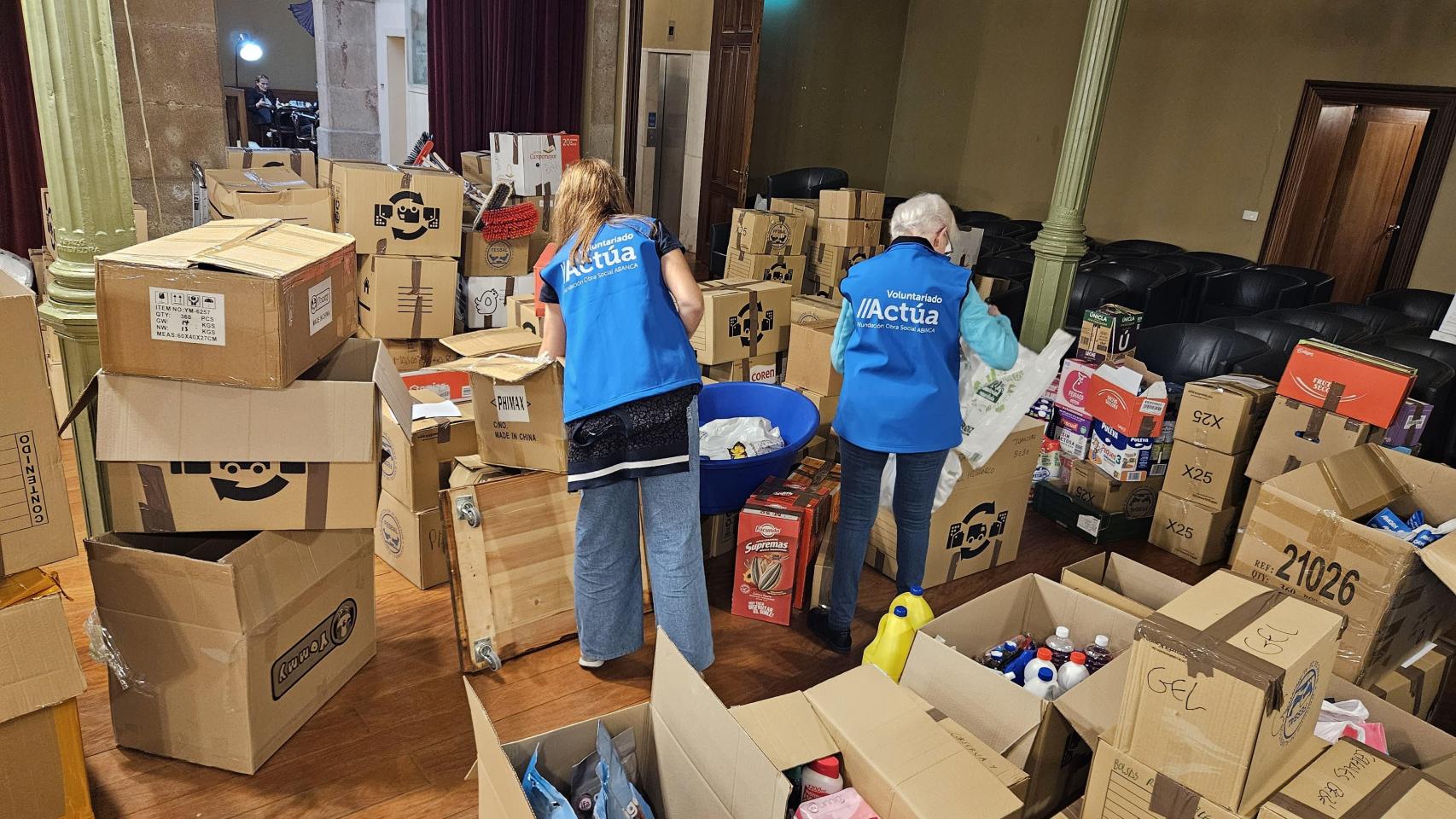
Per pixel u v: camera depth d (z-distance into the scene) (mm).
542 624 2457
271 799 1901
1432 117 6281
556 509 2469
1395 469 2566
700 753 1537
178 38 4066
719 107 7375
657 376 2059
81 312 2107
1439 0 6078
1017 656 2152
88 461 2223
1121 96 7902
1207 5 7230
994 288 4727
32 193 4816
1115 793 1524
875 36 9406
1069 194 3449
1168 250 6750
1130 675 1469
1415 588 2229
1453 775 1661
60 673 1603
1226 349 3701
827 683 1742
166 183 4215
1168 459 3453
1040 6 8297
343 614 2207
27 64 4641
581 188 2123
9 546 1531
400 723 2156
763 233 4832
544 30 5812
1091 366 3479
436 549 2701
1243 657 1353
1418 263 6480
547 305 2244
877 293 2287
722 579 2918
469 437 2686
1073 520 3459
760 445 2934
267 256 1798
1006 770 1656
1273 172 7000
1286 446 2969
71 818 1701
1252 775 1372
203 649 1860
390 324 3812
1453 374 3342
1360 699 1926
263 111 10031
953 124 9281
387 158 8508
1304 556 2336
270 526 1892
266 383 1742
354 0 8078
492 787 1500
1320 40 6645
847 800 1524
